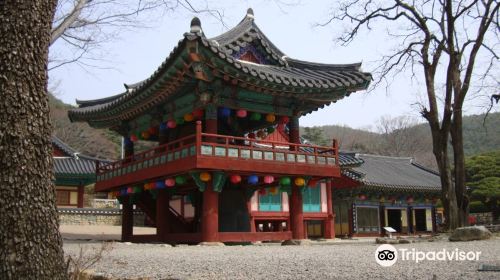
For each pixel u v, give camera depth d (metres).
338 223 40.00
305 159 22.28
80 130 74.19
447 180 23.16
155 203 27.67
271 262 10.72
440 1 23.23
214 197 20.06
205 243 19.42
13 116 5.49
